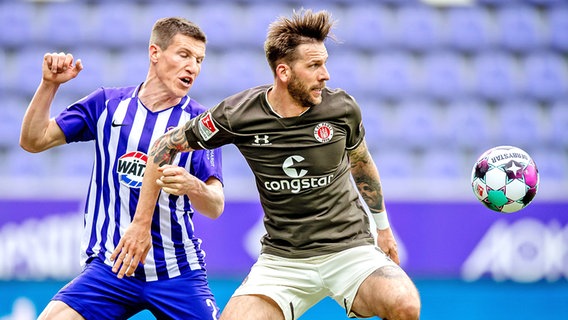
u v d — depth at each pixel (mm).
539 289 30609
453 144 46656
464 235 30406
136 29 50156
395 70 49562
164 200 17516
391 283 15883
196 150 17000
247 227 29562
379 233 18375
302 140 16219
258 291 16922
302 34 15734
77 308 17156
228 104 16359
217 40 49906
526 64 51219
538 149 47188
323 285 17016
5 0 50594
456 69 50250
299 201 16562
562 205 30719
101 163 17734
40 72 47719
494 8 53906
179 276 17844
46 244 28703
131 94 17984
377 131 46156
